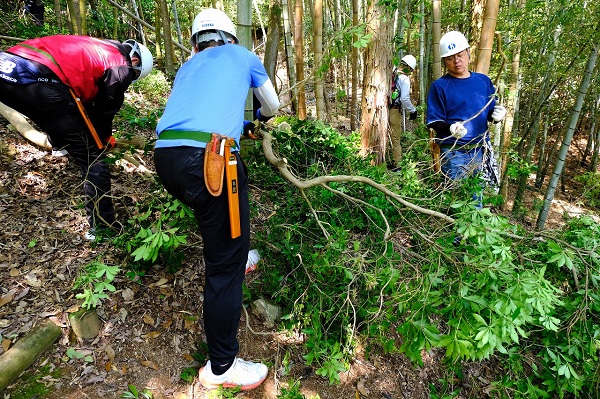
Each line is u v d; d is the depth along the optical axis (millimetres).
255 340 2195
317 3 4012
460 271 1796
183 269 2400
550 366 2025
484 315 1643
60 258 2312
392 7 2562
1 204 2672
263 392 1961
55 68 2113
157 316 2129
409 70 4848
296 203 2543
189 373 1927
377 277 1935
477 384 2301
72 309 2004
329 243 2070
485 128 3016
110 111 2422
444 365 2406
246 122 2244
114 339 1972
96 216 2449
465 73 2984
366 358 2156
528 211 6219
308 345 1976
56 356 1841
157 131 1694
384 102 3814
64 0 7578
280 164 2203
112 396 1748
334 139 2973
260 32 12516
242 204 1739
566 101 8227
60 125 2215
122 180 3133
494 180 2945
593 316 1956
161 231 1860
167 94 5914
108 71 2262
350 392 2119
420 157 2992
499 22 4945
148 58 2537
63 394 1702
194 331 2127
